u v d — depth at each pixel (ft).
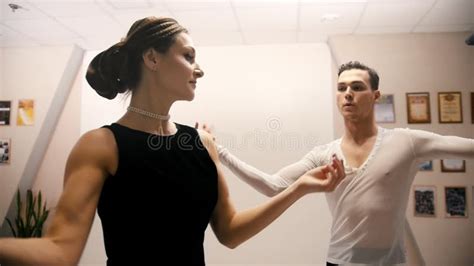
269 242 8.79
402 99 7.96
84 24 8.08
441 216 7.94
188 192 2.66
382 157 4.24
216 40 8.76
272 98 8.39
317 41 8.64
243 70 8.61
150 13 7.60
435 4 7.04
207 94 8.57
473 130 7.68
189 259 2.66
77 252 2.11
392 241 4.22
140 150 2.57
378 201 4.16
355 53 8.25
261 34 8.48
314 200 8.66
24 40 8.80
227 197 3.08
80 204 2.20
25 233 8.15
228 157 4.85
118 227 2.49
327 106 8.22
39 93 8.96
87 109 9.36
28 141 8.89
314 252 8.56
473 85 7.80
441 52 7.99
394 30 8.13
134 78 2.89
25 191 9.01
